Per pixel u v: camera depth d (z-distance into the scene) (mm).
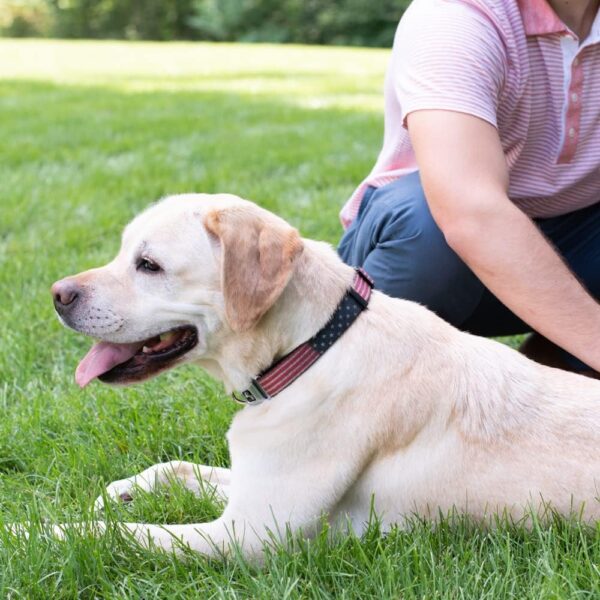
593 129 3236
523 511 2684
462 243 2789
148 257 2803
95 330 2818
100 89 15469
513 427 2729
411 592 2404
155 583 2561
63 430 3566
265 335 2746
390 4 32844
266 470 2709
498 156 2854
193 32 39406
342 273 2848
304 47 29969
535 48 3084
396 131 3566
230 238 2658
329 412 2709
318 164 8227
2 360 4168
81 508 2885
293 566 2547
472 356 2828
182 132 10312
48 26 40125
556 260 2787
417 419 2719
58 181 7594
